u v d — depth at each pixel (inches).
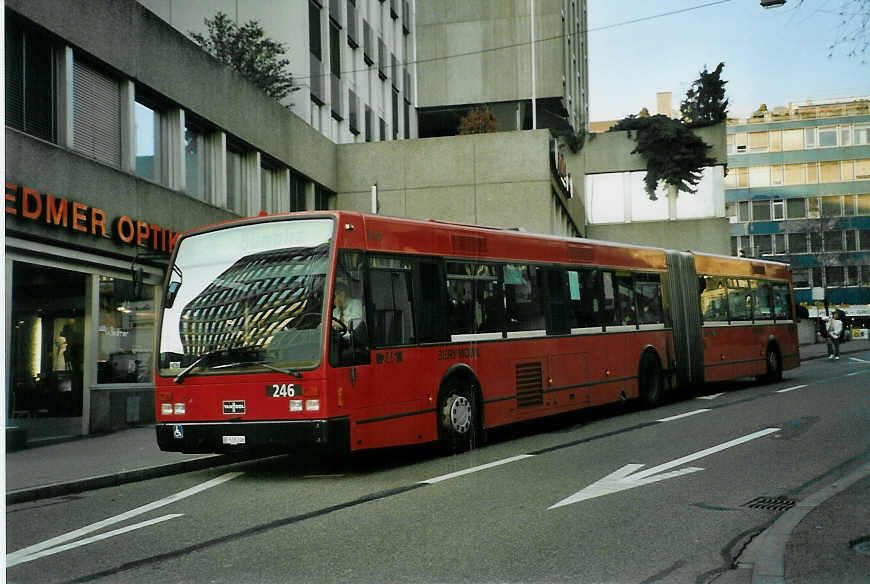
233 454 492.1
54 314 582.9
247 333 404.8
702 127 1728.6
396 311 432.5
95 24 616.1
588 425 584.4
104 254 627.2
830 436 481.4
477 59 1731.1
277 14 1037.8
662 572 228.8
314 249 406.3
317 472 428.5
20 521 334.3
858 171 3511.3
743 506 310.5
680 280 739.4
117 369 653.9
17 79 548.4
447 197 1143.6
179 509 343.6
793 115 3599.9
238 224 426.6
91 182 602.5
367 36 1310.3
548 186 1125.7
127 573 244.4
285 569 239.8
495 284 512.7
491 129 1273.4
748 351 840.9
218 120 791.1
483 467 413.1
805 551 238.2
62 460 474.0
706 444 464.4
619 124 1761.8
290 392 390.0
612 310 636.1
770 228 3575.3
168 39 709.9
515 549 254.5
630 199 1749.5
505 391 508.7
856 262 3459.6
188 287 426.9
